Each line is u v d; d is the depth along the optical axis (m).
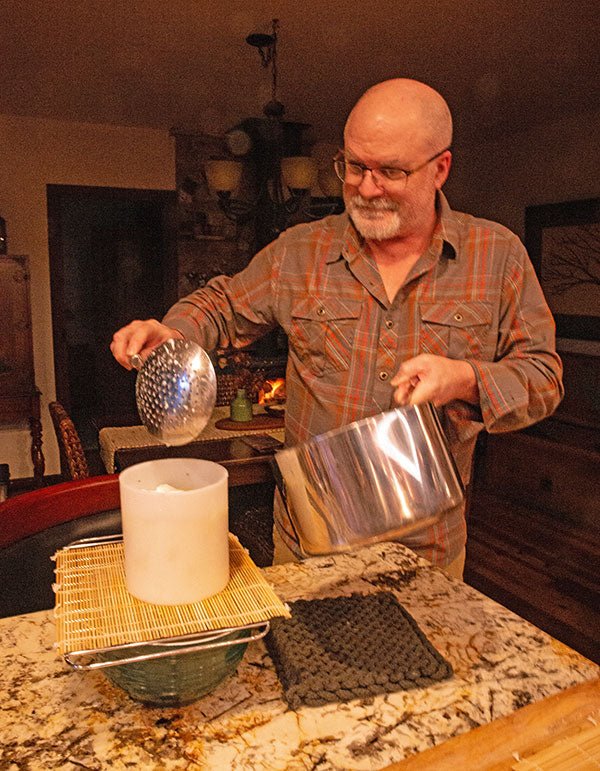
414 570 1.05
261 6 2.43
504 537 3.52
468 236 1.24
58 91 3.60
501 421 1.04
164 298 4.82
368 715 0.69
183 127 4.51
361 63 3.10
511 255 1.23
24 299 4.04
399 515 0.67
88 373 7.27
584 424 4.06
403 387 0.88
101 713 0.70
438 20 2.57
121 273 6.05
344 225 1.29
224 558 0.70
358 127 1.08
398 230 1.15
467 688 0.74
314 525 0.69
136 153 4.55
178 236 4.72
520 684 0.75
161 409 0.87
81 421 6.66
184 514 0.64
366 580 1.02
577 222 4.21
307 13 2.50
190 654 0.65
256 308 1.36
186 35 2.73
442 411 1.21
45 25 2.62
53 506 1.04
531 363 1.13
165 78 3.34
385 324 1.25
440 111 1.12
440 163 1.19
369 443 0.67
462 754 0.63
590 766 0.61
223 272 4.88
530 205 4.62
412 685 0.73
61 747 0.64
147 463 0.73
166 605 0.66
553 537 3.52
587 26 2.63
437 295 1.24
